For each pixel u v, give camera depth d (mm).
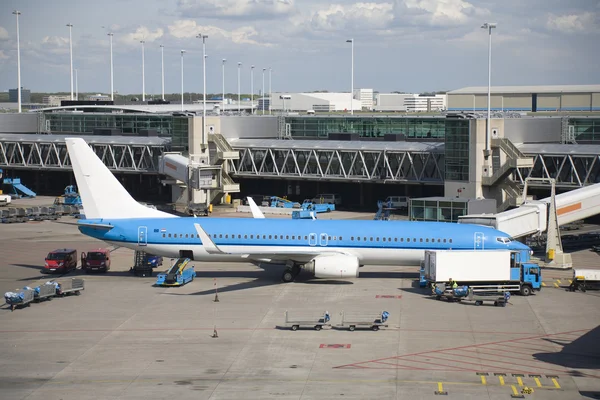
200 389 47250
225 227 78062
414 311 66125
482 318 63875
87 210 80312
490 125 112625
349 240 77438
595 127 127875
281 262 79062
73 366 51656
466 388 47500
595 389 47406
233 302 69125
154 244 78625
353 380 48844
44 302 69375
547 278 81125
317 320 61469
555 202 91875
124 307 67500
